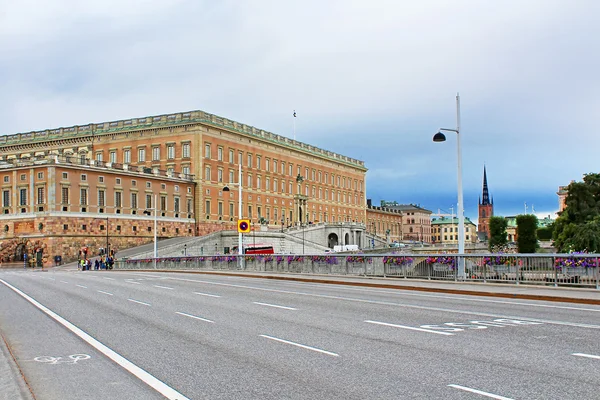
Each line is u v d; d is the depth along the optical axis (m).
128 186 95.12
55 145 117.56
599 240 69.06
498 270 29.67
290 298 24.78
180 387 9.67
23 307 23.48
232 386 9.66
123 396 9.24
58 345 14.12
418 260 34.00
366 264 37.66
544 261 27.66
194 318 18.41
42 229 84.50
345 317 18.03
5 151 121.81
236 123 118.94
